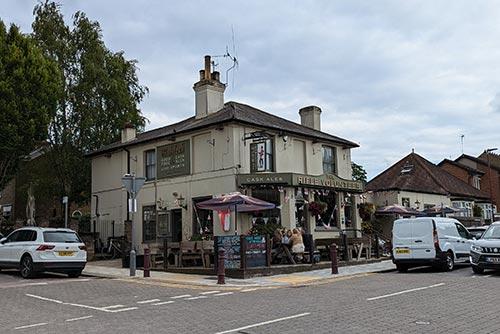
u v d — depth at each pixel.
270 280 15.54
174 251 19.19
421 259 17.89
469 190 40.59
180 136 23.39
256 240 16.92
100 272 18.73
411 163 39.09
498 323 8.27
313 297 11.77
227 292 13.30
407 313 9.25
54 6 30.62
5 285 15.19
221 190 21.36
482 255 16.30
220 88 24.39
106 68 30.58
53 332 8.30
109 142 30.08
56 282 16.00
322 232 22.94
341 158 26.05
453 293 11.82
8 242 18.42
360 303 10.56
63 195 29.80
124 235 23.92
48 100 25.14
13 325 8.99
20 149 24.27
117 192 26.91
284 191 21.36
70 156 29.59
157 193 24.31
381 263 21.19
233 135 21.23
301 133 23.36
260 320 8.92
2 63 23.80
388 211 26.36
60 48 29.42
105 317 9.64
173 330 8.24
